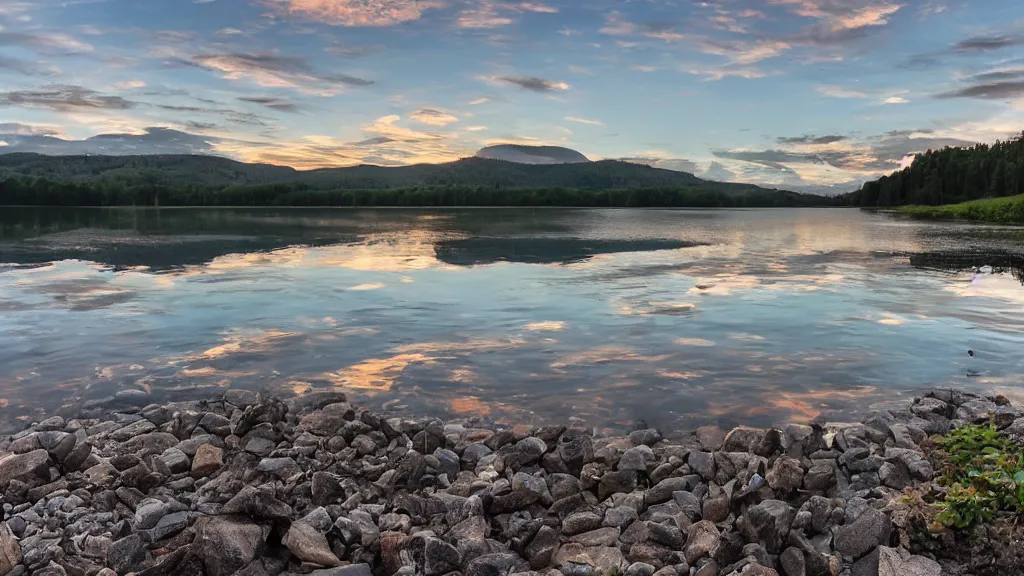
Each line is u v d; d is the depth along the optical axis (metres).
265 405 7.55
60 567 4.62
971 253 25.86
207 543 4.66
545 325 12.27
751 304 14.36
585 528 5.21
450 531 5.13
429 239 33.03
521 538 5.01
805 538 4.86
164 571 4.54
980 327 12.09
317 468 6.38
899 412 7.73
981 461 5.66
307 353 10.38
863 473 6.07
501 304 14.33
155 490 5.89
